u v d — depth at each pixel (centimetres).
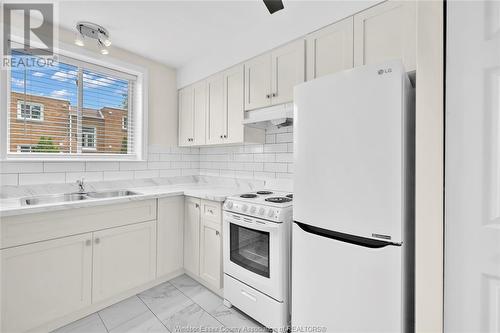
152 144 273
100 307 183
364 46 146
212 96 250
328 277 124
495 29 79
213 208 206
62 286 161
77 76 224
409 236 111
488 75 81
